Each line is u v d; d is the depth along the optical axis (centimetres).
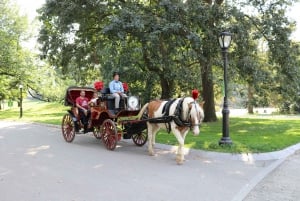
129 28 1844
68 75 3075
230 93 3716
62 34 2455
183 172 1027
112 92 1423
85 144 1556
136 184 900
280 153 1268
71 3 2069
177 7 1867
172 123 1160
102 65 2531
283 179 961
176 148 1380
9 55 4269
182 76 2039
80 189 856
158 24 1855
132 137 1505
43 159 1220
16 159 1225
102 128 1432
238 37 1950
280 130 1939
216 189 860
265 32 2169
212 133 1786
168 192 834
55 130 2156
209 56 1992
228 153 1236
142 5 2067
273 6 2233
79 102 1555
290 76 2270
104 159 1213
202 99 2594
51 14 2233
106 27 1853
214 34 1941
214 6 1959
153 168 1077
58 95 4891
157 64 2050
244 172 1030
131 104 1394
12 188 867
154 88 2795
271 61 2331
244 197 801
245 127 2102
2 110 5303
